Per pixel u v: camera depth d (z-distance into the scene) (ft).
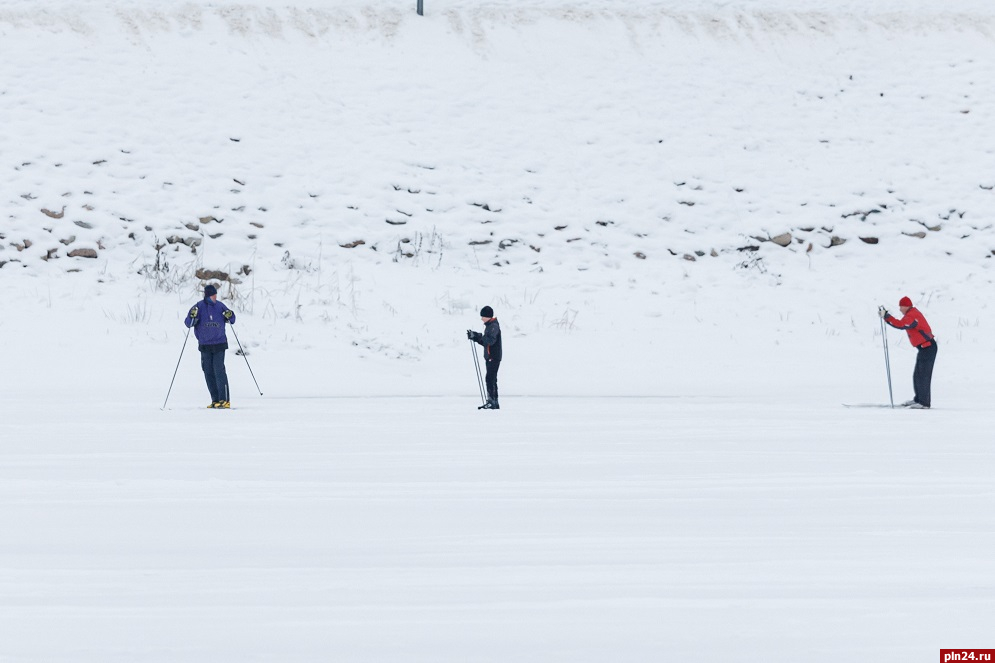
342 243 230.89
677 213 254.27
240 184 241.35
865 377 178.29
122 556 53.01
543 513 64.85
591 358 186.39
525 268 233.14
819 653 38.65
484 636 40.40
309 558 52.80
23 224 216.54
